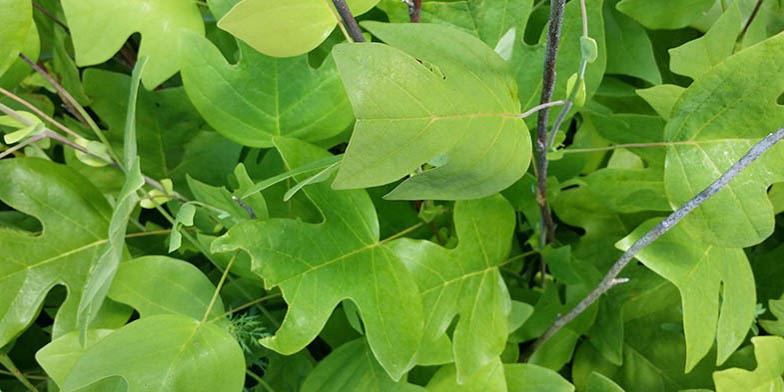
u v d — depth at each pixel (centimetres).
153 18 40
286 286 33
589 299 37
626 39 43
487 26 38
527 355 44
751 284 38
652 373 45
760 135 31
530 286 48
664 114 36
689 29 46
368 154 24
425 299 37
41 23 47
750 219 31
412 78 25
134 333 33
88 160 38
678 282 34
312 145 38
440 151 25
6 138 33
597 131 45
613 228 48
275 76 38
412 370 42
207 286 38
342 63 24
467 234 39
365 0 32
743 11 43
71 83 45
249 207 35
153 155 46
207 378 33
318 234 35
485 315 38
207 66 38
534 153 41
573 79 29
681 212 29
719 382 37
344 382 38
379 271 35
